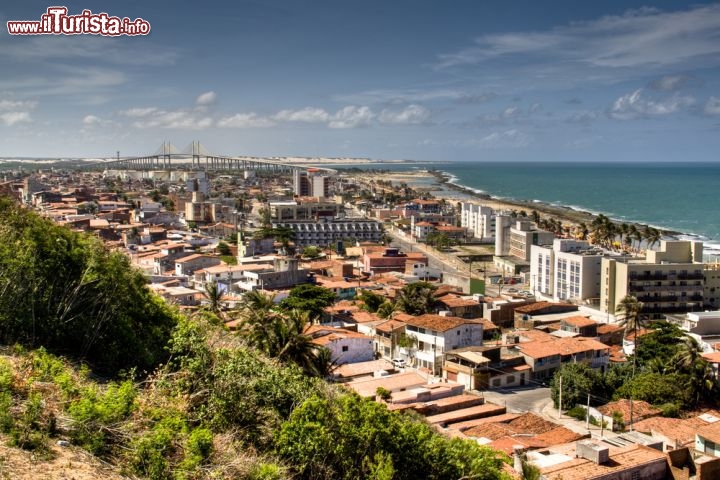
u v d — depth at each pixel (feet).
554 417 245.65
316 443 95.14
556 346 305.32
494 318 396.57
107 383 107.96
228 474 82.53
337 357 274.57
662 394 249.34
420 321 309.42
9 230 124.67
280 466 92.17
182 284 438.40
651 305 432.66
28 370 92.53
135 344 121.39
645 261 453.17
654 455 164.25
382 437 100.27
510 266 627.87
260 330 193.88
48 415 78.84
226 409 101.24
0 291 114.01
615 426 226.17
